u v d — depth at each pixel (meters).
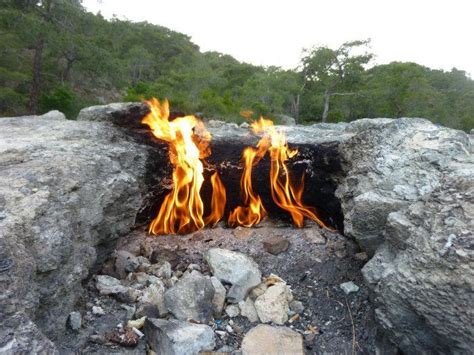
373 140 3.12
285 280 2.99
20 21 12.21
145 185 3.40
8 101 13.25
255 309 2.66
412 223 2.21
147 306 2.52
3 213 1.91
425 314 1.97
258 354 2.30
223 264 2.83
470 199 1.99
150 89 21.14
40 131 3.47
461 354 1.90
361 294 2.85
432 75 40.50
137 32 46.22
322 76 29.19
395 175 2.74
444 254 1.89
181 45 49.22
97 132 3.53
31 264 1.82
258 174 3.84
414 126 3.08
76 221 2.31
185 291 2.55
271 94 24.55
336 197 3.50
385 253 2.43
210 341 2.32
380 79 28.30
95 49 13.78
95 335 2.29
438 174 2.57
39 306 1.98
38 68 13.46
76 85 19.22
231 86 34.72
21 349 1.54
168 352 2.20
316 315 2.72
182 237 3.49
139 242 3.37
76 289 2.33
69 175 2.44
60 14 13.59
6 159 2.58
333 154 3.62
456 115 26.75
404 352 2.23
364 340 2.54
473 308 1.79
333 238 3.44
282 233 3.50
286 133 4.21
